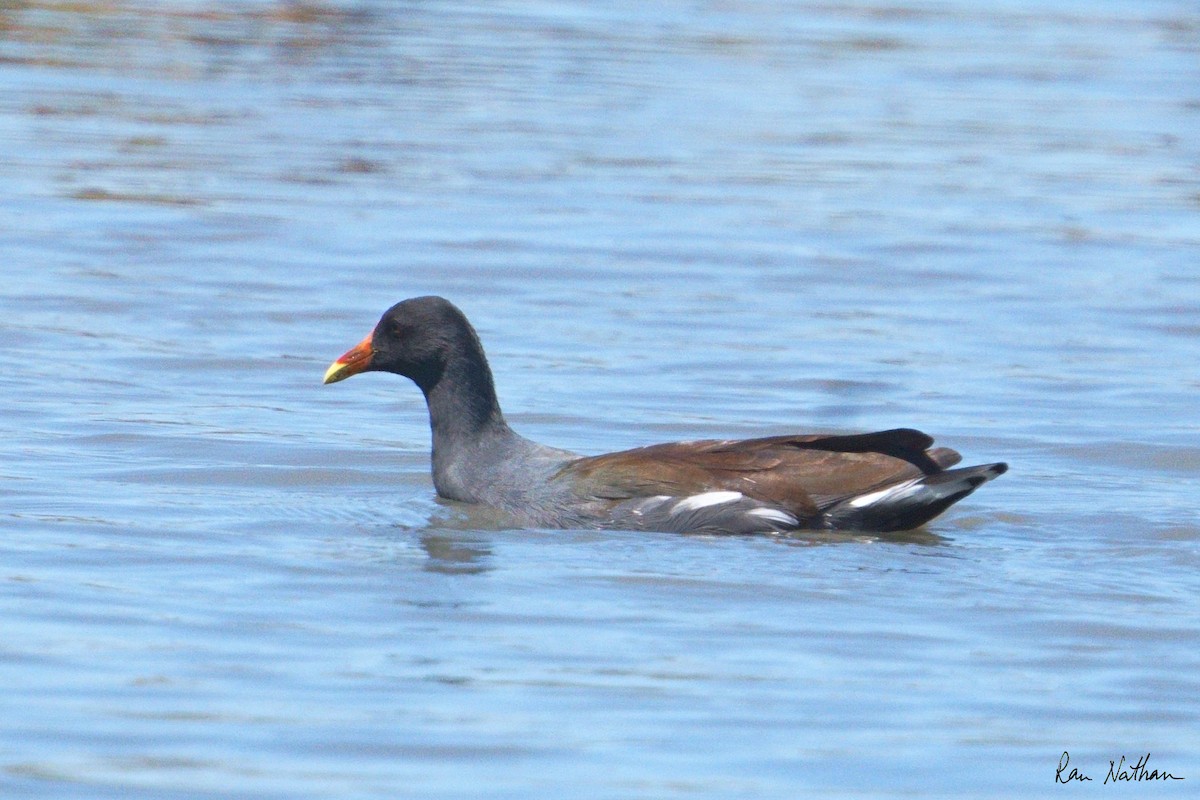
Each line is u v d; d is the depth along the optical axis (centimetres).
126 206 2502
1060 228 2588
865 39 4259
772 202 2683
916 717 945
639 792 838
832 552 1255
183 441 1574
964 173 2919
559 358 1911
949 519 1373
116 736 886
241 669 986
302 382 1817
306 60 3634
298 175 2733
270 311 2066
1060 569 1223
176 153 2828
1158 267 2380
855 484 1295
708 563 1221
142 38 3741
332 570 1192
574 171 2831
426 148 2939
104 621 1062
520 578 1180
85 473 1455
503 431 1436
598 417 1697
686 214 2592
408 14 4247
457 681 978
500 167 2838
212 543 1255
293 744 884
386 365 1453
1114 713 957
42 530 1270
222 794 824
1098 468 1559
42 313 2011
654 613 1109
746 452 1336
